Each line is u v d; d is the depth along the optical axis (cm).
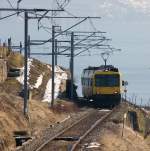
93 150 7638
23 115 10531
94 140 8469
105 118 11900
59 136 8944
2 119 9162
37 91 16625
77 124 10806
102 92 15388
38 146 7744
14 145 8125
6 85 16062
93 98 15450
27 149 7475
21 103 11731
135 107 17562
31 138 8600
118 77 15450
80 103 16775
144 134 14175
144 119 16138
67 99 16838
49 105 13800
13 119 9769
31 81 18075
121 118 11906
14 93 14912
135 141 10244
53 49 13388
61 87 18788
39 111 11844
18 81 16962
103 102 15475
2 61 17162
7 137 8125
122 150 8456
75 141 8362
